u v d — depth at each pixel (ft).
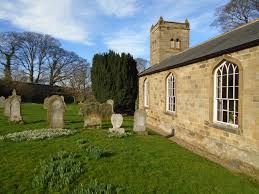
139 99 77.41
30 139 34.83
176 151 31.99
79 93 131.54
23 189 18.95
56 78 174.91
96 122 45.47
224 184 21.34
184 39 78.69
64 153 27.25
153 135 43.19
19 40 156.46
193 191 19.62
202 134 36.19
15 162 24.77
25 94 133.08
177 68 45.70
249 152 25.55
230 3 96.63
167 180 21.57
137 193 18.84
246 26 38.42
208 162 27.99
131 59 76.59
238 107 27.40
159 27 77.10
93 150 28.22
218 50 30.89
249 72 25.61
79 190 18.66
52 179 20.26
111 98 74.79
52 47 170.91
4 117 58.29
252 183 22.25
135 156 28.32
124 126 51.19
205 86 35.17
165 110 52.80
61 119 44.14
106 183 20.35
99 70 76.23
